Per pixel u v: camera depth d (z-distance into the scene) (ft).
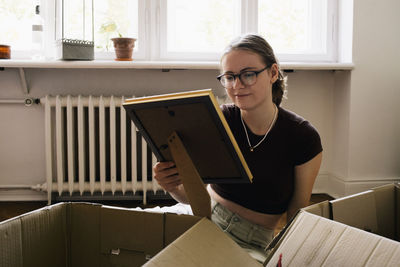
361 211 2.67
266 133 3.45
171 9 8.46
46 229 2.42
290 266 2.00
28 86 8.18
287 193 3.62
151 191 8.42
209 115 2.23
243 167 2.53
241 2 8.39
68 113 7.70
